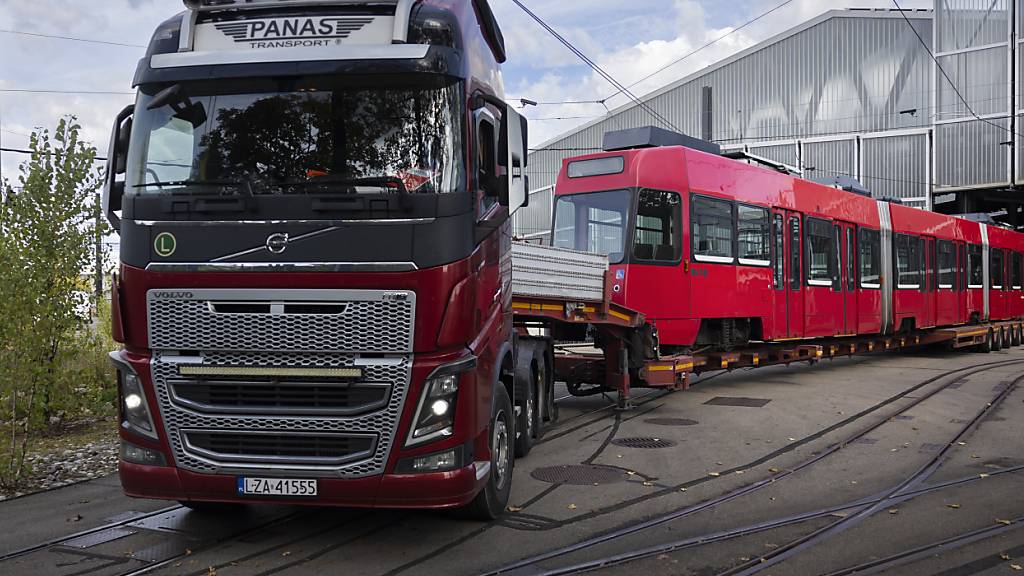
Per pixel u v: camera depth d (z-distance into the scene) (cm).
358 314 545
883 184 4647
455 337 554
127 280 570
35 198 889
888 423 1133
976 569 541
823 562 557
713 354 1430
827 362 2162
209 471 559
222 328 555
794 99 4812
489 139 624
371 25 577
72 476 851
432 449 549
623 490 759
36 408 1012
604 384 1258
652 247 1305
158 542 605
